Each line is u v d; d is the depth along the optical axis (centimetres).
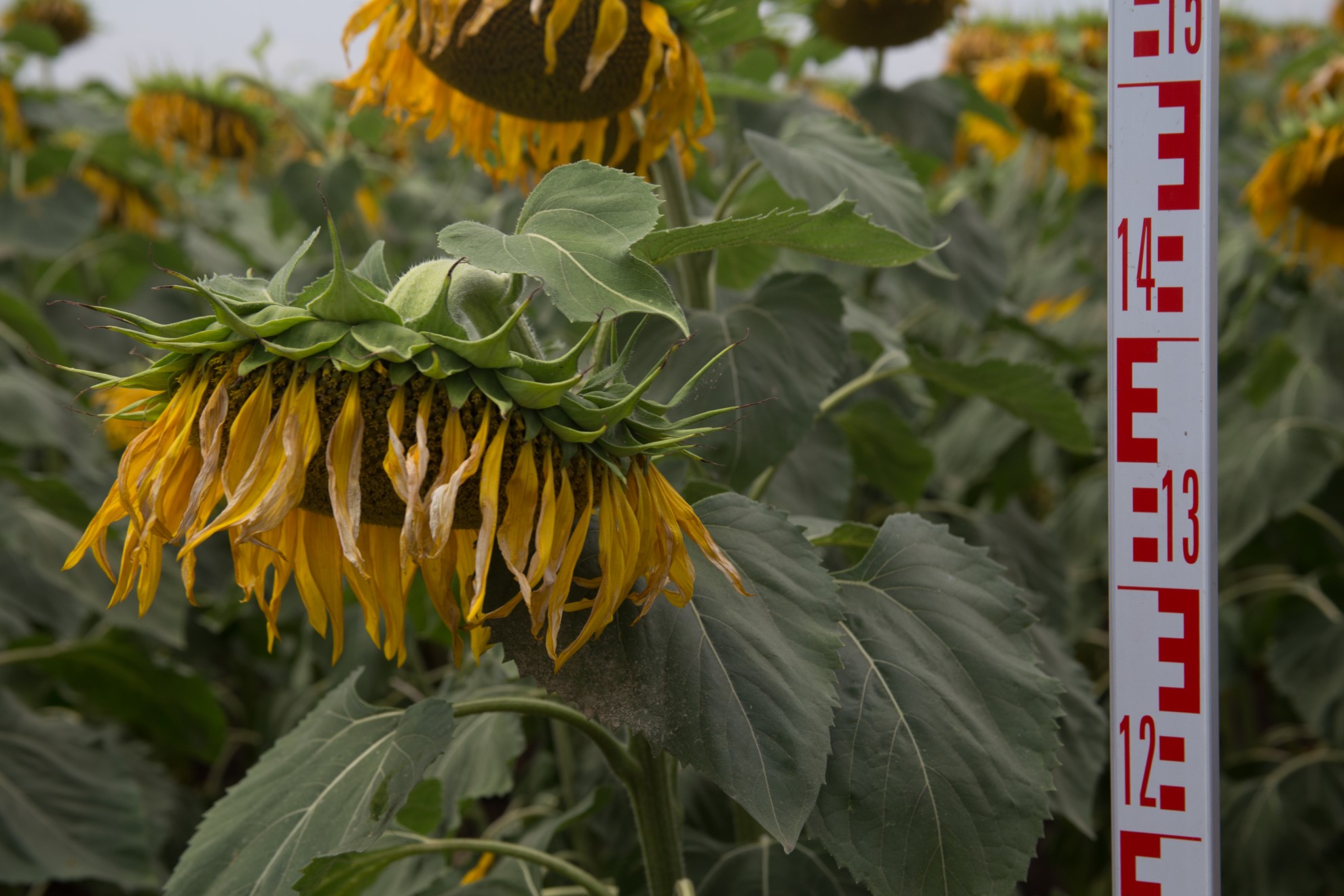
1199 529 93
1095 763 159
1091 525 318
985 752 108
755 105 264
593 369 96
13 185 344
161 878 258
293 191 300
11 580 261
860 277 290
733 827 210
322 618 100
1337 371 315
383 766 109
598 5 120
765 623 99
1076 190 351
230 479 83
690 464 145
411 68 136
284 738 129
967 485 334
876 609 120
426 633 188
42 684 316
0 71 354
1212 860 94
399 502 88
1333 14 604
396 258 331
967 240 255
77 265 389
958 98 276
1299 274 349
